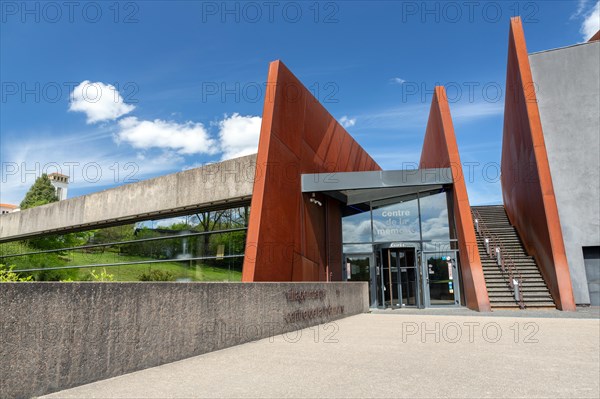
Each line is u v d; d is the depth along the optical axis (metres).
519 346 7.13
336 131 20.98
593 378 4.80
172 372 4.81
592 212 17.09
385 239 18.25
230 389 4.14
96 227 21.05
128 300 4.73
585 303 16.50
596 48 18.27
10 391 3.41
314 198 17.42
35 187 55.34
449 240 17.31
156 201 18.36
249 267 12.84
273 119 14.52
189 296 5.84
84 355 4.12
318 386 4.32
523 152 19.05
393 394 4.05
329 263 17.91
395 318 12.14
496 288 16.75
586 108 17.92
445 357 6.05
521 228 21.05
